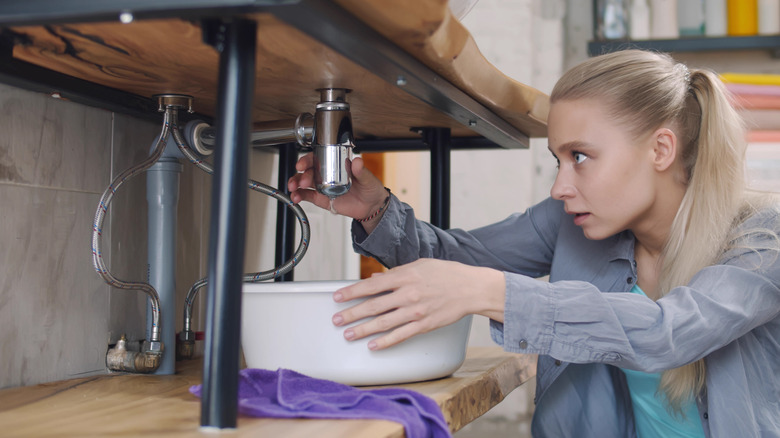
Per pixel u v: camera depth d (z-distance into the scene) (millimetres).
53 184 943
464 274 843
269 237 1567
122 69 864
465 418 839
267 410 654
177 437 577
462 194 2918
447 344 897
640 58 1049
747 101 2453
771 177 2416
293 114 1141
